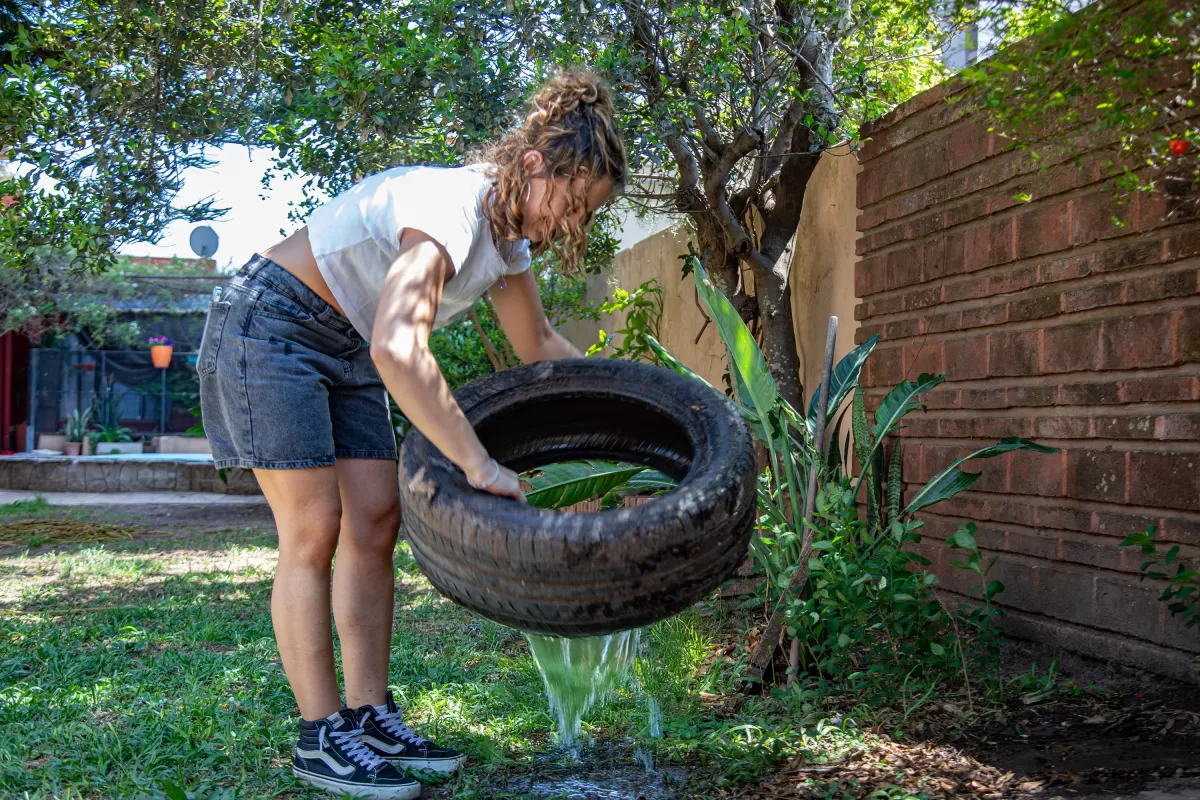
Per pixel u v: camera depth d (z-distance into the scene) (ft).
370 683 8.64
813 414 12.82
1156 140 9.09
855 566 10.71
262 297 7.96
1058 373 12.13
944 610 11.59
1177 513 10.55
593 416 8.65
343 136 17.85
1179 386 10.43
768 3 18.15
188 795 7.79
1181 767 8.03
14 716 10.02
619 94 16.78
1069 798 7.53
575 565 6.59
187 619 15.40
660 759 8.93
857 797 7.86
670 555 6.65
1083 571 11.80
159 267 69.82
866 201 16.20
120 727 9.71
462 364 32.50
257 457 7.91
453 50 15.60
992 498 13.35
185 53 20.11
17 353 63.98
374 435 8.66
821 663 10.69
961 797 7.75
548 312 33.96
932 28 14.88
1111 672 11.18
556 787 8.23
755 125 17.62
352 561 8.60
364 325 8.11
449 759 8.59
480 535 6.75
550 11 16.51
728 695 10.77
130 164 19.54
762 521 11.73
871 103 16.58
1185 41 8.04
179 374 68.95
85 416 64.08
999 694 10.48
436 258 7.36
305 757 8.19
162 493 46.16
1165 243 10.60
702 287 11.64
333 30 18.22
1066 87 9.43
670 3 16.62
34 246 20.13
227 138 20.15
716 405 8.03
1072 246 11.87
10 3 19.97
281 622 8.14
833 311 18.29
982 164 13.37
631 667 10.68
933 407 14.56
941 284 14.35
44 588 18.95
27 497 43.57
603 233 28.53
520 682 11.17
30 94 18.78
